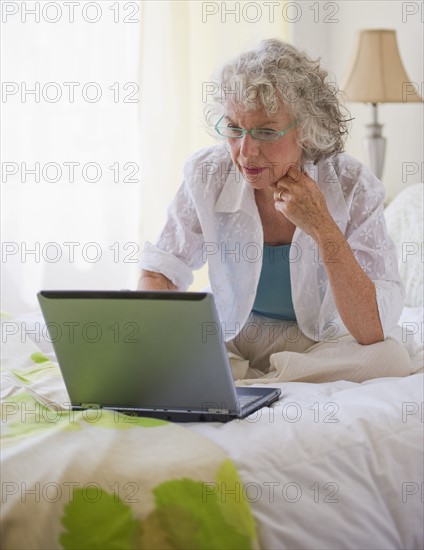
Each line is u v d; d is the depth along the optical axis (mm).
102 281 3709
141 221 3703
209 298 1426
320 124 1862
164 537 1262
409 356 2014
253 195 2012
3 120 3473
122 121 3699
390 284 2002
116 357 1542
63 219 3611
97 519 1271
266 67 1821
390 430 1499
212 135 2033
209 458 1342
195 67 3766
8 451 1367
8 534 1273
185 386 1537
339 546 1363
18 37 3473
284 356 1886
